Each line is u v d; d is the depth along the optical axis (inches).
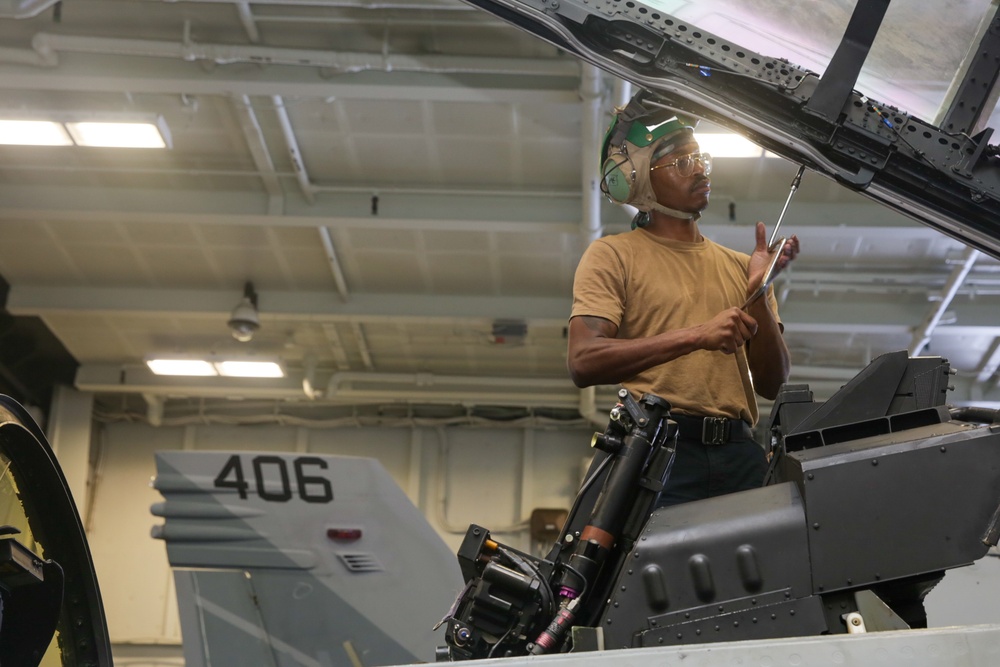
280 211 312.5
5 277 370.6
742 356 94.0
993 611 135.6
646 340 84.6
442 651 75.8
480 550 77.8
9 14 229.8
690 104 88.9
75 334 408.2
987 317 349.7
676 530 72.0
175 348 414.6
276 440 462.3
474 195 311.0
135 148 301.9
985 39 83.0
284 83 257.4
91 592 85.7
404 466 455.2
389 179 311.0
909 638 56.3
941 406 74.5
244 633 160.4
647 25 87.1
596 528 76.2
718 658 56.6
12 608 74.3
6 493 80.7
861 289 341.1
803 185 299.9
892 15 84.0
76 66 257.6
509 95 258.1
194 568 161.9
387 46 251.1
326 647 160.7
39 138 284.4
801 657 56.1
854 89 87.4
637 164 95.6
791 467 73.5
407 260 350.6
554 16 88.4
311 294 368.8
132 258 357.7
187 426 462.0
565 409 450.9
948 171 84.2
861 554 68.2
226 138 296.5
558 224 306.0
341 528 163.6
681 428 88.5
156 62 259.1
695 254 95.5
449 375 426.0
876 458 69.8
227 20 251.3
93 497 451.2
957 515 67.7
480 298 364.8
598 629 70.0
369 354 414.0
